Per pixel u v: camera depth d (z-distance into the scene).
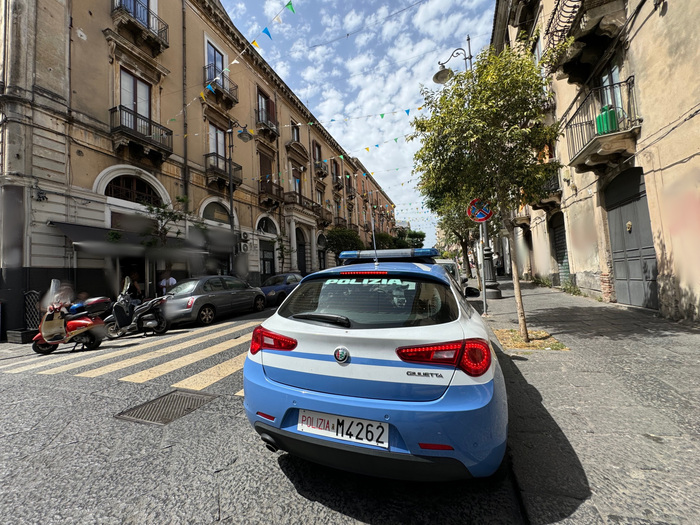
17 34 9.23
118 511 1.89
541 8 11.14
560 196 11.41
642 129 6.52
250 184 19.38
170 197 13.88
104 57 11.55
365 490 2.01
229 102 17.61
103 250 10.16
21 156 9.09
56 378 4.37
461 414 1.62
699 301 5.51
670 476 2.00
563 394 3.21
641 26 6.36
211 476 2.19
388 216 56.44
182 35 15.16
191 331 7.98
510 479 2.07
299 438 1.86
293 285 14.00
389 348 1.78
